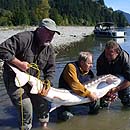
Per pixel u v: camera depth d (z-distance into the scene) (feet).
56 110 10.54
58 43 41.09
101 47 39.86
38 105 9.02
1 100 11.54
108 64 10.73
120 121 9.89
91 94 9.83
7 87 8.32
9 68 8.16
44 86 8.76
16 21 117.50
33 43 8.18
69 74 9.61
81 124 9.59
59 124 9.55
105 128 9.30
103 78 10.45
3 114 10.19
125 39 62.85
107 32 70.85
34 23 133.59
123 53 10.58
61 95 9.22
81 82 10.05
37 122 9.56
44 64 8.66
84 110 10.84
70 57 25.20
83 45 42.96
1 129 9.05
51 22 8.00
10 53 7.86
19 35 8.02
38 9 156.56
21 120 8.32
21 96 8.23
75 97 9.56
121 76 10.74
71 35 71.87
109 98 10.77
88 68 9.95
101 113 10.61
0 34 52.54
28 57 8.19
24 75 8.19
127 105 11.21
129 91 11.09
